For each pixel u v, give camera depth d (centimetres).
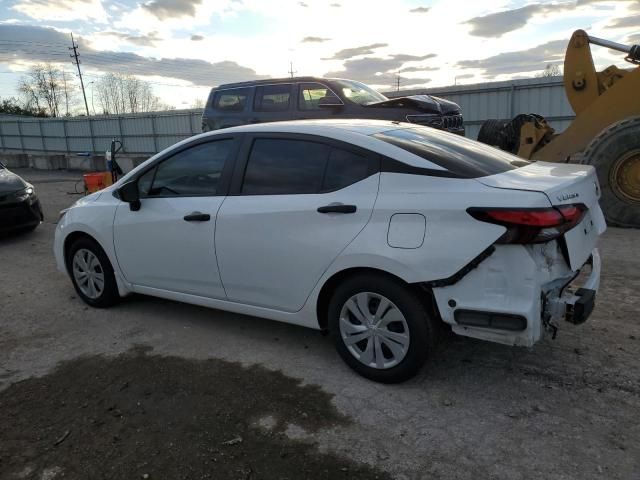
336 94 967
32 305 516
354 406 313
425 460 263
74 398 335
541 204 278
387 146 332
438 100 966
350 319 344
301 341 407
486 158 350
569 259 302
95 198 485
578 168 358
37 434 298
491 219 281
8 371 376
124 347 409
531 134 911
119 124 2803
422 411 305
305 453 272
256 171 378
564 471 250
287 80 1023
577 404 305
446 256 292
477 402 311
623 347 370
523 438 276
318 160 352
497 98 1628
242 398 327
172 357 388
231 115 1085
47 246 776
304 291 353
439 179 308
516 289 281
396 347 324
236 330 432
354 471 257
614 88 796
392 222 310
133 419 308
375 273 322
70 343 421
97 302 493
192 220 399
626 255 598
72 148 3092
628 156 720
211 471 261
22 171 2486
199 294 416
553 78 1523
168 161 430
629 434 276
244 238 372
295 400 322
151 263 438
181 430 296
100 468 266
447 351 375
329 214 333
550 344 379
